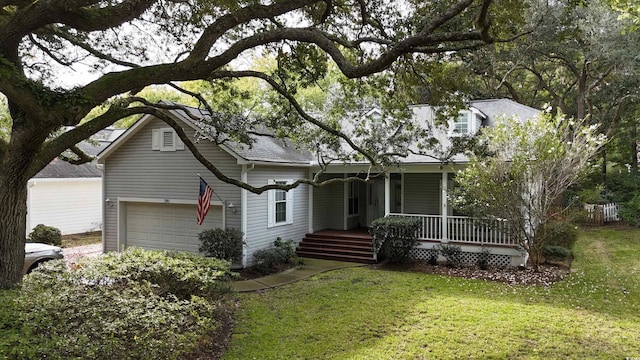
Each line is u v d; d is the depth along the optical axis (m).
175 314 6.27
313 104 19.22
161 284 7.99
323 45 6.61
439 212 16.66
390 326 7.88
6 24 5.80
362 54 8.96
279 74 9.91
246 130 10.41
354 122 15.11
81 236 20.34
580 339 7.21
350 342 7.15
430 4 7.52
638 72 18.86
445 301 9.43
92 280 7.17
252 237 13.44
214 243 12.37
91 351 4.54
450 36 5.75
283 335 7.47
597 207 20.25
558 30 18.25
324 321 8.18
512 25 7.01
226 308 8.89
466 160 13.18
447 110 9.80
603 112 24.25
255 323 8.08
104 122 6.73
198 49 6.21
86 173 21.06
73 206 20.58
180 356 6.40
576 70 23.34
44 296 5.62
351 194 18.09
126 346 5.22
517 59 22.14
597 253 14.33
